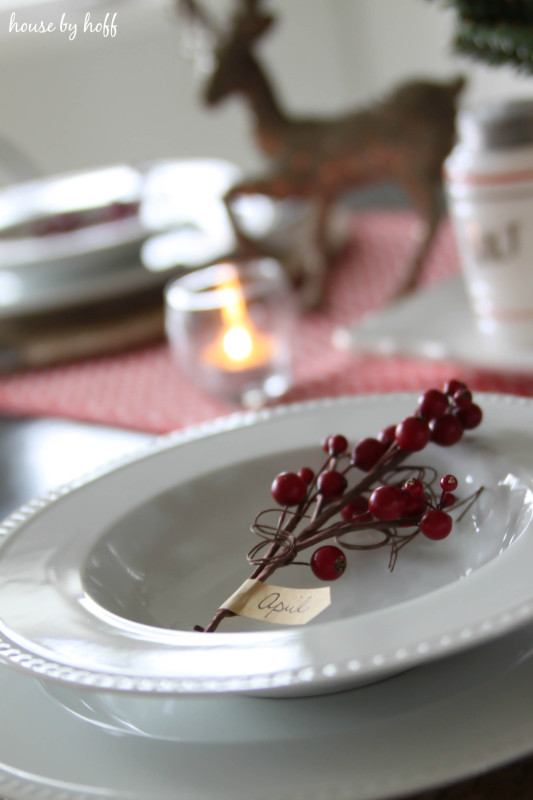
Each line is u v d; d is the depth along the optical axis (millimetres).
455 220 836
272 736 496
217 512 661
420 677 524
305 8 2297
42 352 979
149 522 646
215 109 1027
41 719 540
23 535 629
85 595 565
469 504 630
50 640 503
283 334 885
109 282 984
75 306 979
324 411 691
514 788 489
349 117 992
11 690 573
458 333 851
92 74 2160
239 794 455
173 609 631
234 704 529
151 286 992
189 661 454
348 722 496
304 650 444
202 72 1021
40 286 1008
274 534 623
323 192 1016
